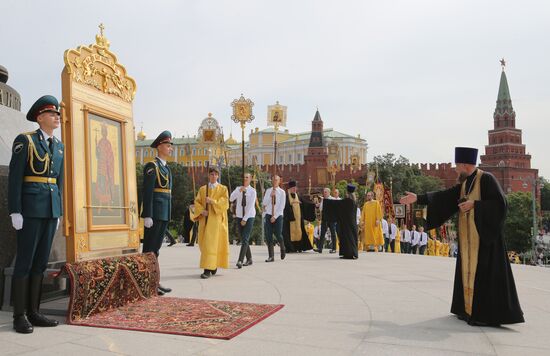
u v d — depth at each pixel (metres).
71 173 6.41
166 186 8.49
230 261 13.88
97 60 7.11
